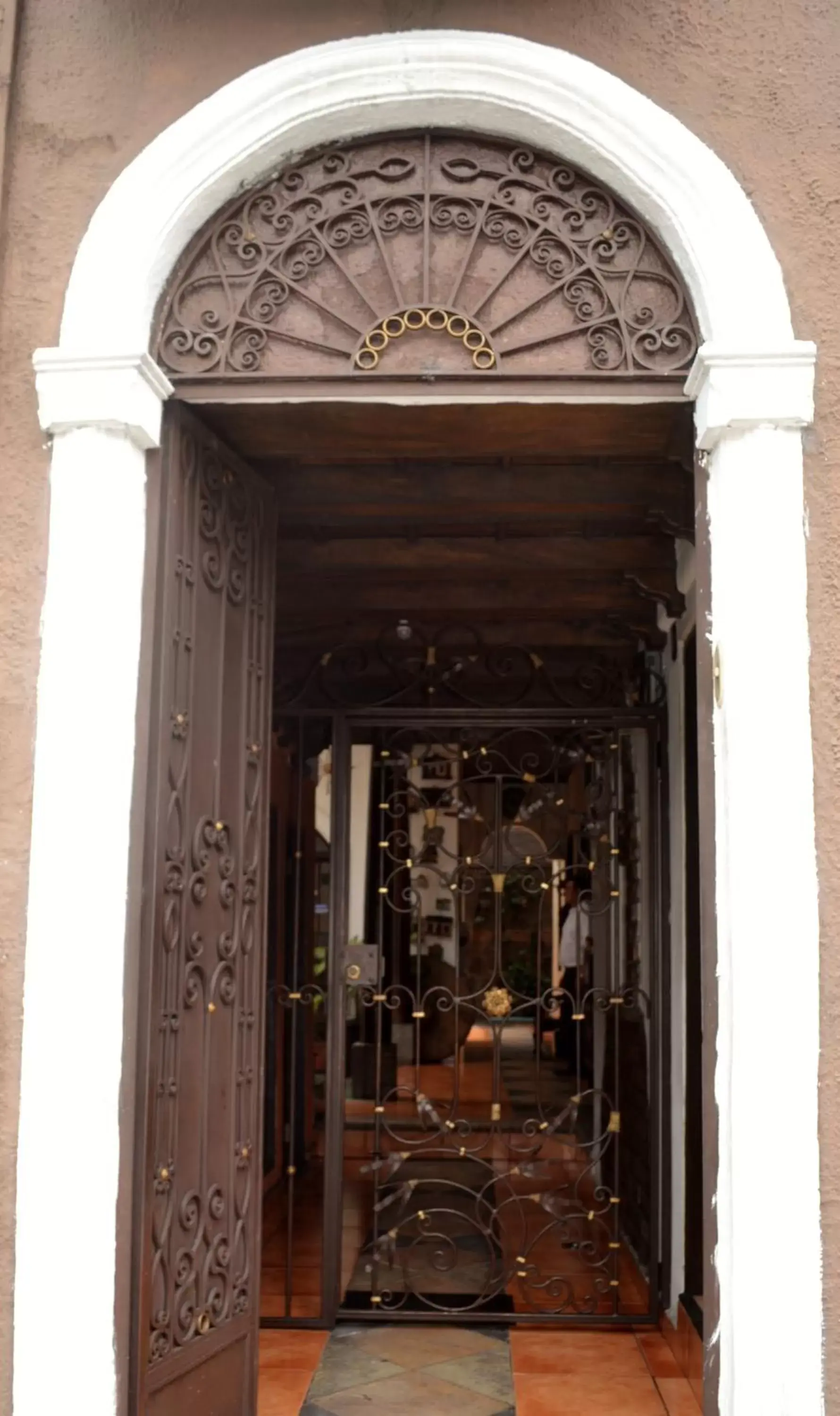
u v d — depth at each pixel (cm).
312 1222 558
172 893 259
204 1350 265
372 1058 739
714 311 252
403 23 267
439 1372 391
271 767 530
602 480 340
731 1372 232
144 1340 242
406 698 514
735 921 241
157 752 254
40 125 272
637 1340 423
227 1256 278
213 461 287
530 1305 445
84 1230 236
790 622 245
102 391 254
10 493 259
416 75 262
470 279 266
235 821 294
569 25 266
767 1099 234
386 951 635
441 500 341
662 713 462
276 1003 595
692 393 258
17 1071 245
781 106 261
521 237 267
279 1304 449
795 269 255
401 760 481
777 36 264
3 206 267
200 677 277
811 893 240
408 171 270
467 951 616
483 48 261
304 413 272
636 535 393
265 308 267
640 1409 362
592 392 261
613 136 260
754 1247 231
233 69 270
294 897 613
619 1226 466
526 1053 642
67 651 250
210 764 281
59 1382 231
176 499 266
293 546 404
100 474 254
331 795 473
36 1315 234
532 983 594
